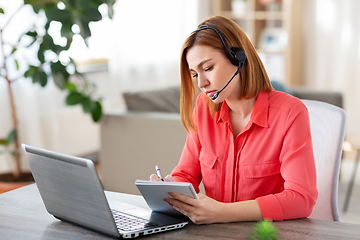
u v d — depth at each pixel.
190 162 1.40
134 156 2.63
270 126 1.21
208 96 1.21
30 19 3.02
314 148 1.37
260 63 1.25
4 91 3.01
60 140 3.54
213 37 1.16
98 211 0.94
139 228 0.98
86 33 2.45
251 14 4.76
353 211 2.68
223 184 1.29
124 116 2.62
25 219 1.09
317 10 4.64
